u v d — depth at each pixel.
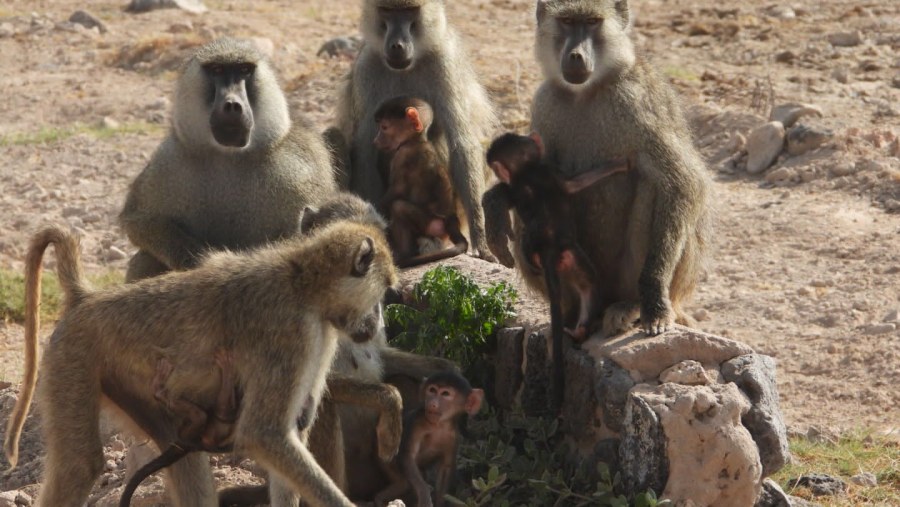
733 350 7.57
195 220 8.94
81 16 27.08
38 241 7.25
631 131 8.24
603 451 7.61
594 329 8.15
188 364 6.87
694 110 17.91
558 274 8.05
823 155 15.85
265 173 8.80
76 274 7.26
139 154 18.47
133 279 9.19
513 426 8.29
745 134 17.02
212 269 7.04
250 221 8.87
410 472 7.50
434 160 10.45
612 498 7.27
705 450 7.15
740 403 7.24
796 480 8.59
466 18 26.81
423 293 8.84
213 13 28.08
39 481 9.32
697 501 7.14
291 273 6.78
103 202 16.39
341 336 7.07
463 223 11.30
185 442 7.00
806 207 14.62
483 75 20.72
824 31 23.25
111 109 20.97
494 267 9.77
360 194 11.04
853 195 14.88
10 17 27.94
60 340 7.03
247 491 8.01
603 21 8.30
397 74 10.97
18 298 13.05
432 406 7.47
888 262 12.85
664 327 7.88
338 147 10.76
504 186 8.41
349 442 8.02
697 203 8.28
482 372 8.84
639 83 8.34
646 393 7.31
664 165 8.20
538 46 8.59
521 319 8.70
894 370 10.45
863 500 8.39
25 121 20.64
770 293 12.34
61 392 6.97
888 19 23.92
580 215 8.46
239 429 6.70
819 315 11.74
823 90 19.00
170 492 7.45
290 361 6.67
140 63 23.78
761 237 13.86
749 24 24.22
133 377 7.03
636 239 8.34
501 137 8.32
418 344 8.70
